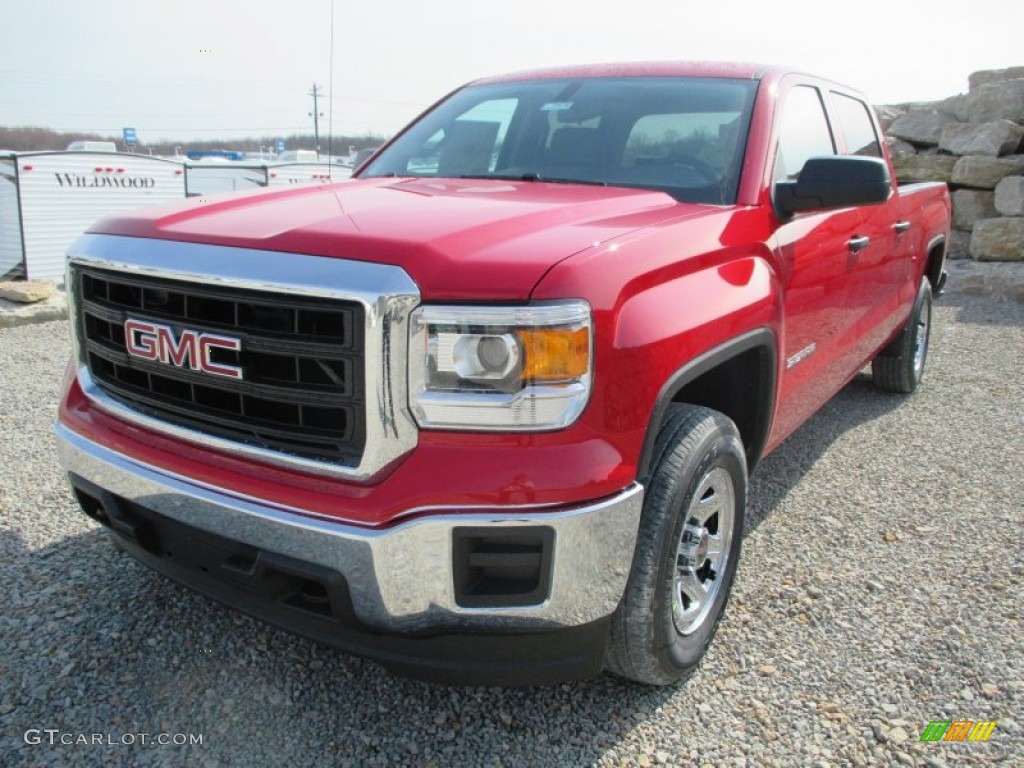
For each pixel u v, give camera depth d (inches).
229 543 82.5
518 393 74.8
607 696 99.4
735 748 91.5
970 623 116.3
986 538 142.9
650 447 83.4
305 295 75.8
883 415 213.2
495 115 140.5
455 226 82.7
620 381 79.0
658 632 90.0
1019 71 494.0
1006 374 257.1
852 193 110.0
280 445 81.1
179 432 87.0
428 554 75.4
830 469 174.4
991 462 179.9
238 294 79.7
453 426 75.6
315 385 77.7
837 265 136.3
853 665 106.4
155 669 101.5
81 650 104.1
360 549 75.3
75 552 128.4
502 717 95.6
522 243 80.2
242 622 111.4
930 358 279.0
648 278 84.5
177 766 86.4
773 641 111.2
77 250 96.5
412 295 74.0
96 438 93.6
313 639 84.3
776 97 128.7
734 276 100.3
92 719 92.7
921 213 199.9
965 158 438.6
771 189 116.9
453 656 81.2
